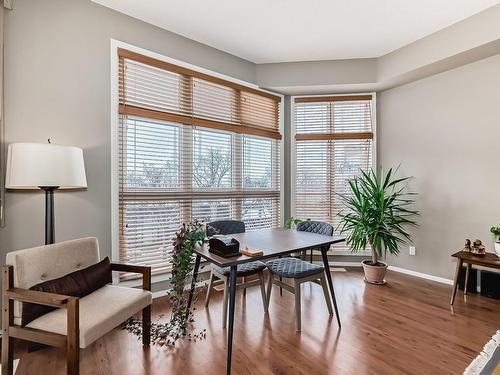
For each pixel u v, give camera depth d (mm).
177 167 2980
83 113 2404
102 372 1672
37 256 1699
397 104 3703
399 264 3707
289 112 3980
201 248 2072
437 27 2865
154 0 2445
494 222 2908
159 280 2803
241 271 2293
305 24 2803
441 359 1811
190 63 3064
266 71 3693
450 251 3232
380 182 3822
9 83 2080
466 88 3082
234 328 2205
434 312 2502
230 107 3430
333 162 3951
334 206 3938
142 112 2691
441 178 3301
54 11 2273
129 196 2650
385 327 2232
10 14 2088
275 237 2416
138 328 2172
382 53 3430
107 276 1988
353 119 3922
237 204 3535
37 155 1771
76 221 2381
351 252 3906
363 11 2590
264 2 2465
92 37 2453
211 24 2809
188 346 1952
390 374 1665
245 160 3619
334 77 3602
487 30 2561
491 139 2918
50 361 1789
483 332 2156
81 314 1562
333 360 1804
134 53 2648
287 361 1793
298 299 2180
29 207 2176
